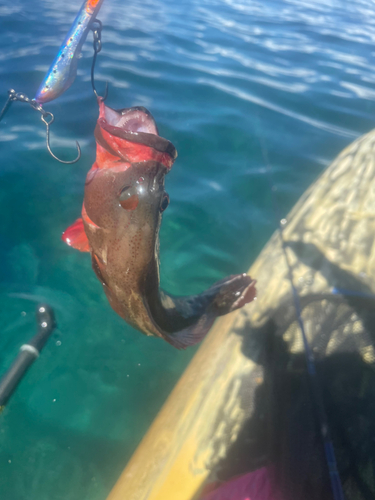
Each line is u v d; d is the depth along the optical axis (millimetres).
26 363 476
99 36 341
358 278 506
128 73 1050
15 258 599
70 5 1506
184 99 985
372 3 2262
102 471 431
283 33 1552
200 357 502
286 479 333
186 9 1691
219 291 400
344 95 1107
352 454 324
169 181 758
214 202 730
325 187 668
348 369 376
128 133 288
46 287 574
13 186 688
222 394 433
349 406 350
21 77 945
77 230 360
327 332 417
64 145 783
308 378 382
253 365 441
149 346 542
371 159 672
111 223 302
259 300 511
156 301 325
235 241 675
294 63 1282
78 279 590
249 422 402
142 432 463
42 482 422
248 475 369
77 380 501
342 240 561
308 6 2016
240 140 874
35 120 834
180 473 387
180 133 863
